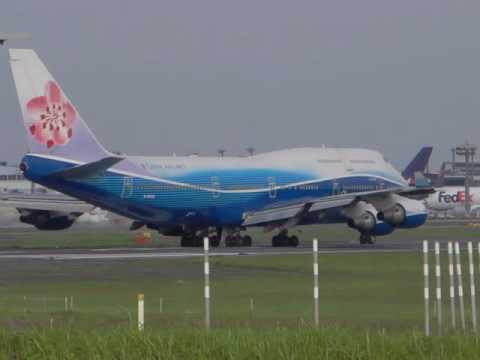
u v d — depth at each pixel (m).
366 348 94.31
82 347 95.19
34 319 123.00
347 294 157.38
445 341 96.94
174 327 114.12
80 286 167.50
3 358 94.25
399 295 155.62
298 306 142.38
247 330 102.62
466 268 194.75
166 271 192.50
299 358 92.50
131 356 93.81
